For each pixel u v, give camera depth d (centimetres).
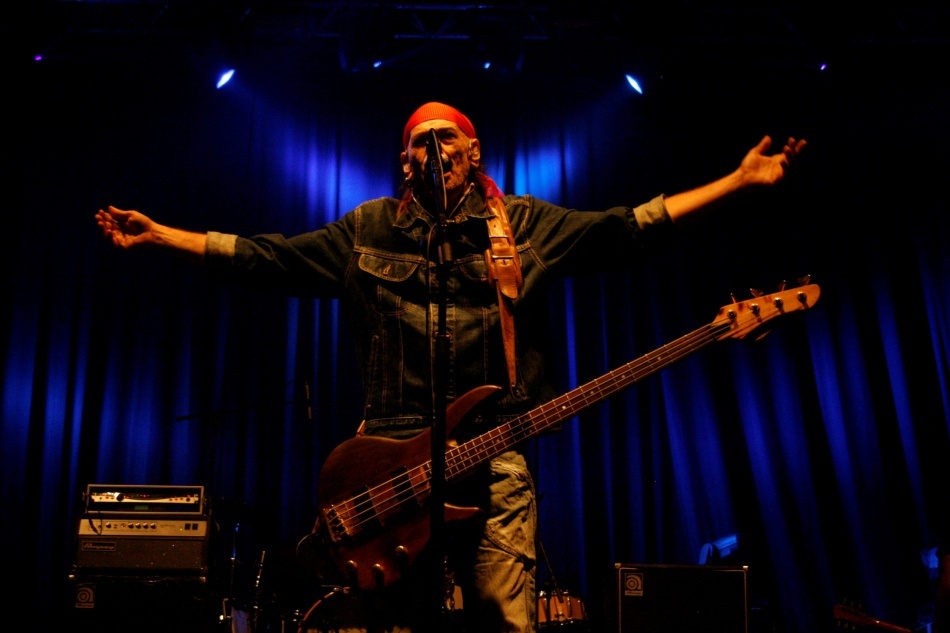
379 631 213
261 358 718
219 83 738
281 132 770
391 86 784
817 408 730
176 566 386
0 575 656
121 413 701
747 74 746
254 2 677
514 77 733
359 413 710
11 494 673
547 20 693
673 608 354
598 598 668
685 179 764
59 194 736
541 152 776
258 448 699
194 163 753
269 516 525
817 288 237
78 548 386
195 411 704
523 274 228
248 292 731
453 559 216
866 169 765
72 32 690
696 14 692
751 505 712
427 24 719
